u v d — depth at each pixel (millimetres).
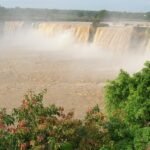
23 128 11750
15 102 29938
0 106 28953
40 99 12867
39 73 40906
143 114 13914
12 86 35062
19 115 12469
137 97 14281
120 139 13234
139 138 13070
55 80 37438
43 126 11742
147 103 14172
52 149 11641
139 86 14633
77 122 12398
